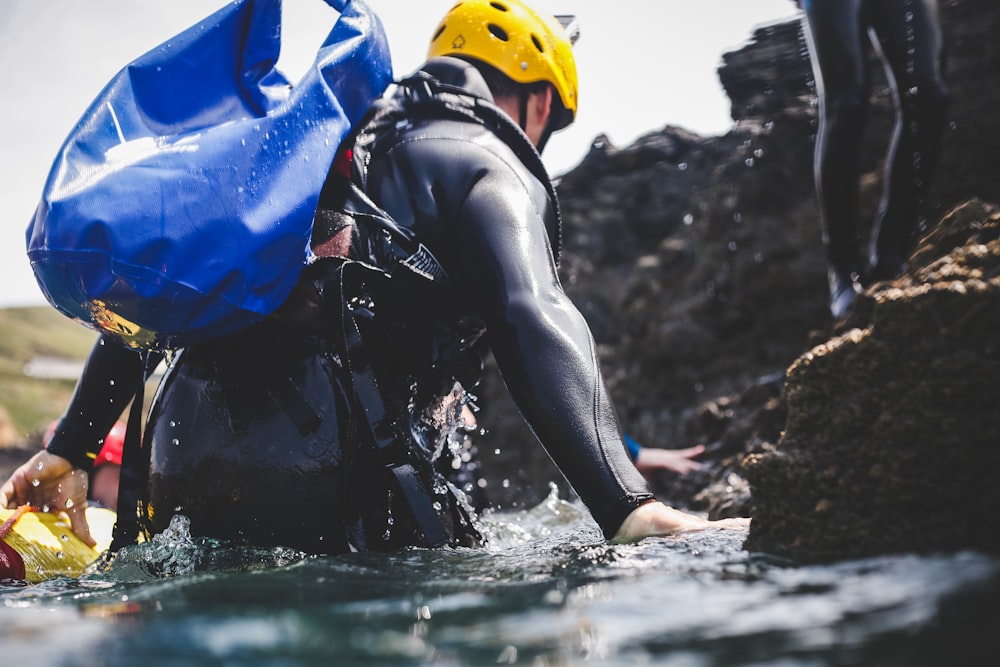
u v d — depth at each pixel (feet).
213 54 6.80
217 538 6.66
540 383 6.29
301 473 6.54
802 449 5.35
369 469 6.65
